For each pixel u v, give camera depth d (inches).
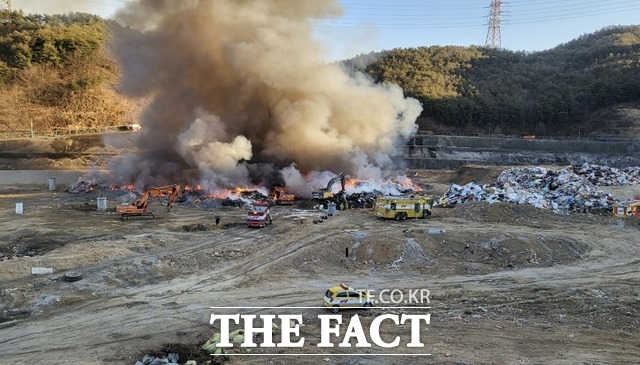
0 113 3917.3
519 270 1178.0
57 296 921.5
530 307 909.2
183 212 1897.1
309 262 1192.8
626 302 932.6
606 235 1535.4
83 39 4800.7
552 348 715.4
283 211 1975.9
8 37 4552.2
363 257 1238.3
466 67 6712.6
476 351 700.7
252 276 1098.7
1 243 1322.6
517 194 2027.6
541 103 5570.9
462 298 965.8
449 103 5383.9
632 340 751.7
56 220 1662.2
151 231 1498.5
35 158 3129.9
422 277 1119.6
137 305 903.1
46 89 4291.3
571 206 1942.7
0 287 967.0
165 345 727.1
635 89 5541.3
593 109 5620.1
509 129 5462.6
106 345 728.3
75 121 4119.1
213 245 1338.6
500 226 1617.9
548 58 7377.0
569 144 4247.0
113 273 1055.6
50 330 784.9
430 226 1598.2
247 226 1596.9
